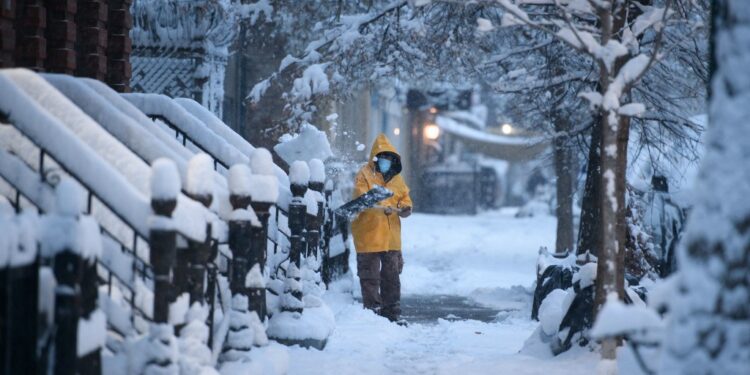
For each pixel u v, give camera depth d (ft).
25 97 55.98
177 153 74.54
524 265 224.94
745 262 40.70
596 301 75.82
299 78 157.69
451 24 144.97
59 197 45.70
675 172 157.79
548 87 130.00
